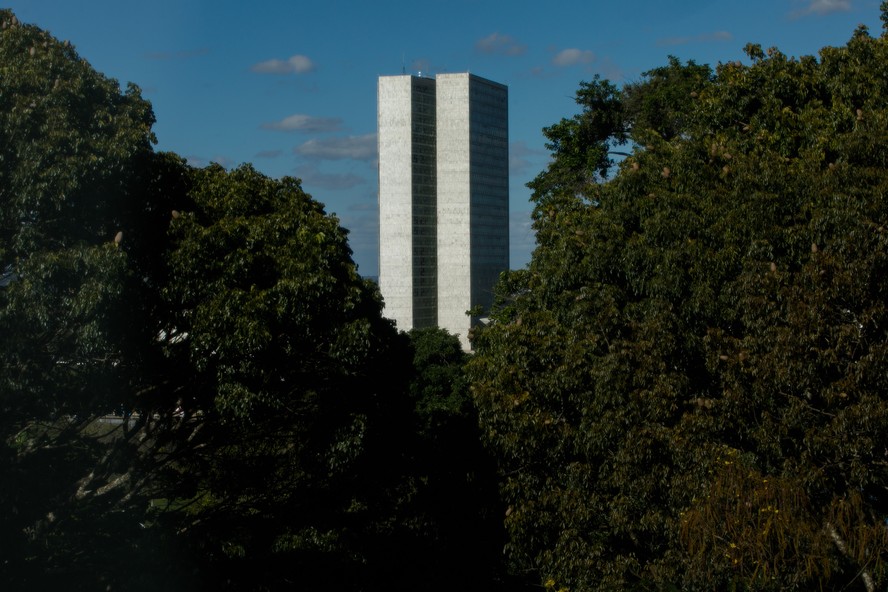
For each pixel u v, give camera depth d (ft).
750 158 61.00
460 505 92.22
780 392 51.37
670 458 54.08
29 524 58.85
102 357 54.95
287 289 58.08
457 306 393.09
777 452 50.93
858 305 50.49
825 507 48.29
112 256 50.08
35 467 59.67
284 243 61.62
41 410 53.98
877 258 49.39
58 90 52.21
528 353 61.67
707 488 49.26
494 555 91.50
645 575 56.24
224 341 56.18
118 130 53.93
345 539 83.92
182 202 61.67
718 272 56.39
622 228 64.08
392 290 383.24
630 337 58.85
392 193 379.55
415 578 87.51
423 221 386.11
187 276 56.44
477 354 73.61
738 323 57.26
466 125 384.88
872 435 47.62
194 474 75.10
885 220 51.03
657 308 56.95
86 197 51.39
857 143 56.24
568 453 59.47
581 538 57.57
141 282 55.21
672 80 128.67
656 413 54.19
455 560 90.99
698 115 74.38
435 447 94.12
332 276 61.31
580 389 58.80
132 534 69.21
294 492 76.79
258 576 72.69
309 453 68.49
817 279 50.47
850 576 48.11
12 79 51.75
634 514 55.67
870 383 48.62
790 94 70.38
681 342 56.39
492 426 61.00
